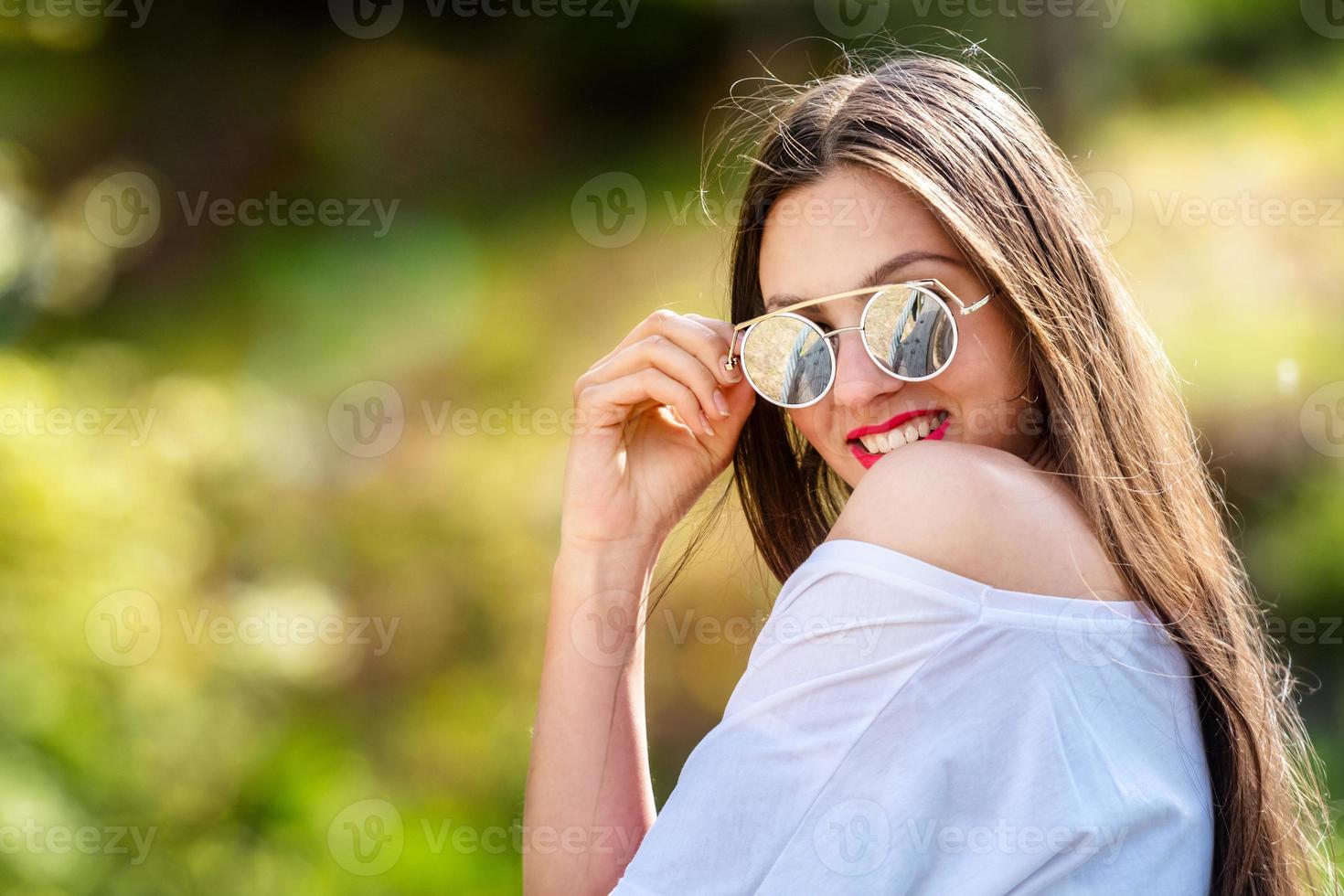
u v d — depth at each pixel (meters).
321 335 15.04
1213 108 16.20
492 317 15.27
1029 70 15.69
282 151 17.62
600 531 3.05
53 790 6.33
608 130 18.30
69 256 14.39
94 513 7.29
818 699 2.23
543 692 3.02
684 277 15.07
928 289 2.54
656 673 10.14
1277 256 13.01
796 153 2.69
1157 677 2.35
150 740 7.07
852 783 2.14
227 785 7.84
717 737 2.30
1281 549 11.18
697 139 17.88
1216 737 2.53
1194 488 2.81
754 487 3.29
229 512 9.70
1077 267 2.66
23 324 13.47
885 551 2.24
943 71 2.71
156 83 17.38
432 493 11.69
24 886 6.05
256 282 15.75
